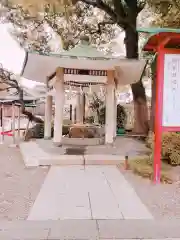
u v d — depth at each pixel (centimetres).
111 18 1755
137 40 1686
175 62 700
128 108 2492
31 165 952
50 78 1400
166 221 481
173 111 709
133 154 1077
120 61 1095
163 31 653
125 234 425
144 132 1755
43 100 2112
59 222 470
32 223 465
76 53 1073
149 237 416
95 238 410
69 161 970
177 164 924
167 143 933
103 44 1947
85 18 1802
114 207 550
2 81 1881
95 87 1786
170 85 704
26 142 1480
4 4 1466
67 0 1407
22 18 1666
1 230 436
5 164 997
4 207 548
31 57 1052
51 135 1642
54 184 716
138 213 519
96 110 2216
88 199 598
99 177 793
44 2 1412
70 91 2008
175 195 635
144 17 1753
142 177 794
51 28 1755
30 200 592
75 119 2134
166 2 1291
